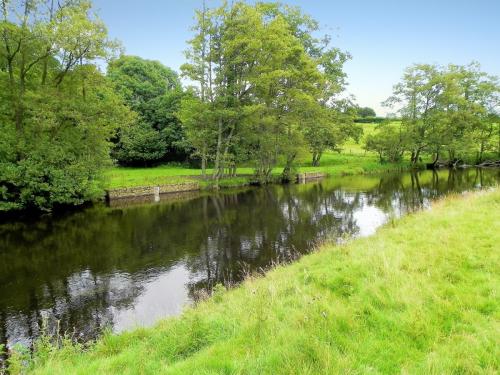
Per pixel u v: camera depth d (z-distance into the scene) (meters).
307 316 6.27
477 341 5.28
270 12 44.22
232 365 5.04
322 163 65.50
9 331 10.79
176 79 74.50
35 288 13.90
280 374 4.66
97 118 28.66
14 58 26.61
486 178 43.69
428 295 6.99
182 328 7.03
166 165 62.12
